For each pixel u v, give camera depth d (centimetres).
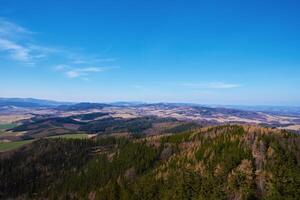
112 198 18450
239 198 14575
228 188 15050
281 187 14612
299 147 16738
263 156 16075
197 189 15712
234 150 16850
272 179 14875
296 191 14438
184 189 15900
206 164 16700
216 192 15050
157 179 17525
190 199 15575
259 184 14950
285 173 15000
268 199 14350
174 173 17275
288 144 16975
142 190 17400
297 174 14900
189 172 16638
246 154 16400
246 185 14825
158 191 16862
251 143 17238
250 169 15388
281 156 15912
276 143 16775
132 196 17562
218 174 15812
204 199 15162
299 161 15838
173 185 16575
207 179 15825
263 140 17188
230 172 15700
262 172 15225
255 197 14562
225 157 16550
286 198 14250
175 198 15850
